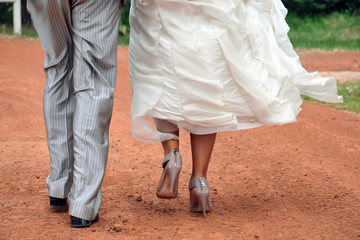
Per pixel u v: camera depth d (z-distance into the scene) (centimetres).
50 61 992
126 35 6431
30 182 1245
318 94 1039
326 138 1784
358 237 892
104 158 950
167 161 967
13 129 1873
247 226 945
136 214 1023
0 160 1439
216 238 883
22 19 6606
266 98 966
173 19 945
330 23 7194
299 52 5309
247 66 963
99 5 931
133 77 1016
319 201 1115
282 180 1286
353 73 3619
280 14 1044
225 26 944
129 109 2344
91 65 937
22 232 914
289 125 2012
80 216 926
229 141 1750
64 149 1011
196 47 942
